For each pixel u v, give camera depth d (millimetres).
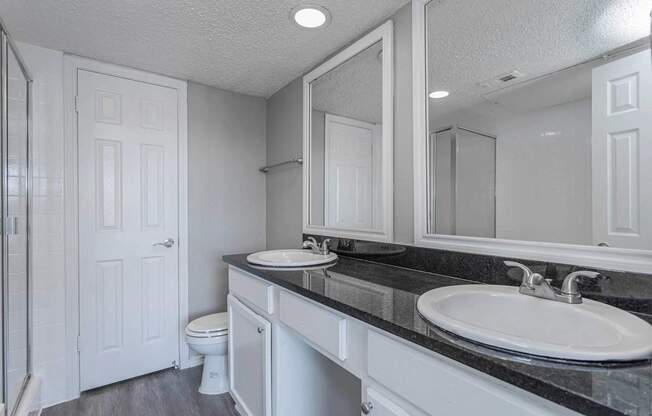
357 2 1457
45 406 1821
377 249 1619
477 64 1228
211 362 2000
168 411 1795
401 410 774
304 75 2188
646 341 595
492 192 1167
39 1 1440
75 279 1941
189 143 2348
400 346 774
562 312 831
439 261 1328
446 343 655
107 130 2057
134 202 2150
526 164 1077
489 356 600
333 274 1359
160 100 2234
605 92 911
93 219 2014
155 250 2223
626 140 870
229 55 1954
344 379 1509
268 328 1407
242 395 1672
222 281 2473
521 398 556
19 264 1619
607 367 551
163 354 2246
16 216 1581
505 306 931
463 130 1263
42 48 1836
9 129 1496
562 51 1003
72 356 1921
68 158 1917
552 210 1011
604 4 921
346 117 1826
